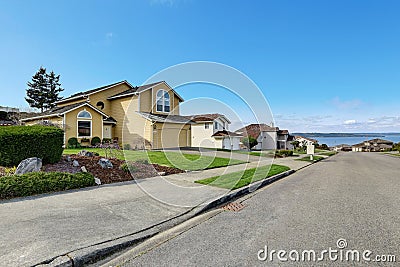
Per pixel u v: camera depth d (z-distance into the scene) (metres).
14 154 7.35
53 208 4.81
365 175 11.05
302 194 6.82
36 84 42.59
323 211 5.06
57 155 8.29
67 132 18.02
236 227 4.16
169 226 4.20
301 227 4.11
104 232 3.70
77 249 3.07
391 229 4.00
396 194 6.75
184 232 3.95
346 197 6.38
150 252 3.22
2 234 3.50
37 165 7.03
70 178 6.52
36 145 7.71
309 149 19.67
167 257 3.06
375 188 7.70
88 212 4.63
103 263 2.97
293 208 5.33
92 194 5.99
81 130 18.86
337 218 4.58
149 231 3.86
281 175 10.48
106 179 7.59
